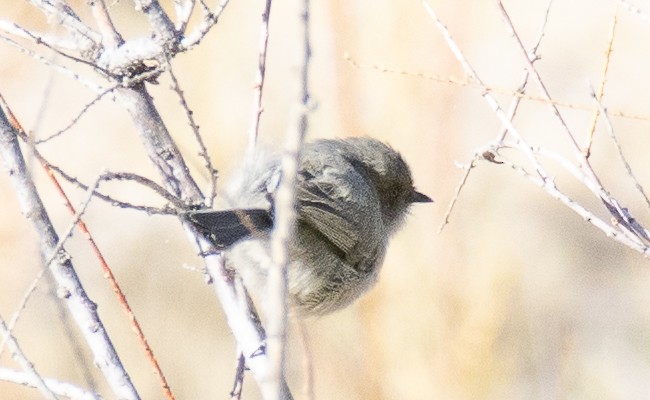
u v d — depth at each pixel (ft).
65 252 21.74
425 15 49.08
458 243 43.50
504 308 40.57
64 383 21.07
